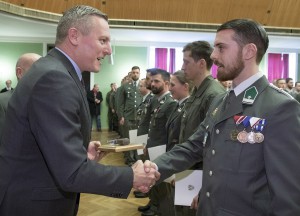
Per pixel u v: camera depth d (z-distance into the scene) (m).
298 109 1.17
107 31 1.38
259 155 1.19
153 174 1.41
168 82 3.40
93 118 10.80
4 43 10.37
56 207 1.27
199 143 1.62
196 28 7.89
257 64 1.34
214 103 1.55
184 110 2.29
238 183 1.21
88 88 11.07
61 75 1.21
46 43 10.45
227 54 1.32
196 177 1.79
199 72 2.13
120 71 10.95
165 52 11.02
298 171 1.11
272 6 7.78
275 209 1.10
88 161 1.23
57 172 1.15
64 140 1.15
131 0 7.47
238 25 1.32
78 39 1.33
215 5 7.70
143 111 4.38
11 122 1.23
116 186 1.25
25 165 1.23
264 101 1.25
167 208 2.91
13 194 1.21
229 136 1.28
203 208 1.35
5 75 10.46
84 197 4.11
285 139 1.14
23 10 6.88
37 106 1.17
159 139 3.12
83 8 1.36
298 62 11.66
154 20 7.77
